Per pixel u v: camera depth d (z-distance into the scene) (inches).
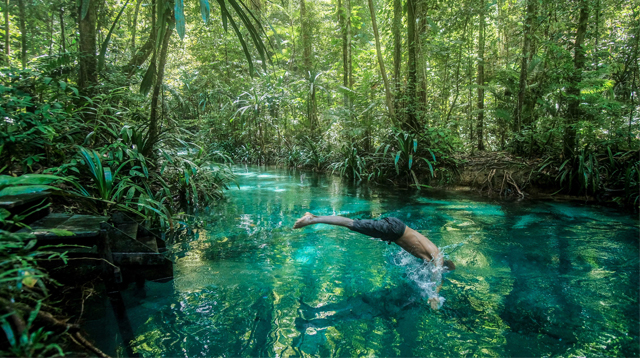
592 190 228.2
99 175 138.6
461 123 315.0
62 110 147.3
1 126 126.6
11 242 72.5
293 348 74.4
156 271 108.4
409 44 315.9
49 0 202.1
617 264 120.5
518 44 329.1
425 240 122.8
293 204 227.0
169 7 125.0
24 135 126.6
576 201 225.0
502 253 132.3
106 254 100.0
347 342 76.7
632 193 210.5
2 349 59.6
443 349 73.9
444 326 83.2
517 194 247.6
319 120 482.3
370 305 94.0
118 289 102.3
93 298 96.3
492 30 361.1
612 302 93.7
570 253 131.3
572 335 78.2
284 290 103.3
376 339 77.9
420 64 310.5
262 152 526.3
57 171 129.8
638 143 231.6
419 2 297.4
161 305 93.1
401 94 327.6
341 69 501.7
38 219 107.8
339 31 453.7
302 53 558.6
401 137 300.4
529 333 79.6
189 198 222.1
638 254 129.6
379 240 154.1
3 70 146.0
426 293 101.0
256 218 191.5
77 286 100.7
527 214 192.2
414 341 77.0
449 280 109.6
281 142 523.5
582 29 229.3
